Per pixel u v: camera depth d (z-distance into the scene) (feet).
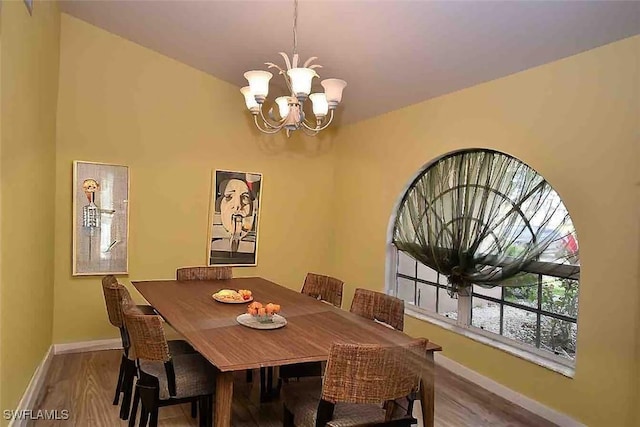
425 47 10.28
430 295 13.56
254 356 6.44
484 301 11.80
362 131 15.64
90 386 10.93
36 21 9.31
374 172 15.01
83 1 11.76
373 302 9.18
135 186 14.07
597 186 8.63
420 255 13.28
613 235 8.38
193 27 12.03
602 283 8.59
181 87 14.58
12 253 7.83
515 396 10.36
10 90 7.34
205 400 8.25
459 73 10.94
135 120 13.99
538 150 9.74
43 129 10.76
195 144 14.85
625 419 8.21
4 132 7.07
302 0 9.68
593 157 8.69
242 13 10.80
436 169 12.78
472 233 11.59
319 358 6.50
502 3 8.13
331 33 10.84
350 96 14.30
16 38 7.61
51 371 11.82
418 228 13.37
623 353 8.25
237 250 15.58
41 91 10.26
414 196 13.58
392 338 7.40
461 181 11.95
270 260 16.19
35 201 10.02
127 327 7.95
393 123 14.16
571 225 9.46
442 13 8.90
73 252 13.32
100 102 13.52
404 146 13.69
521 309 10.79
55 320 13.20
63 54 13.00
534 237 10.16
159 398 7.53
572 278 9.50
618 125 8.27
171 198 14.57
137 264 14.19
